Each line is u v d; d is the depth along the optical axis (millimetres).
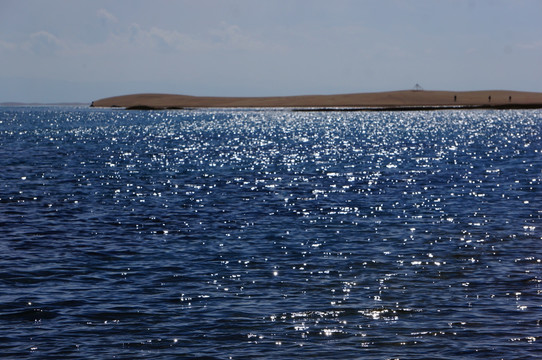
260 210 38531
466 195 44219
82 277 24078
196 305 20859
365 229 32781
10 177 53719
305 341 17875
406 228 32969
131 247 28906
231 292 22219
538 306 20625
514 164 65125
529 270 24812
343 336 18219
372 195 44406
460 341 17812
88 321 19438
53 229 32781
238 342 17828
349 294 21938
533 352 17047
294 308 20531
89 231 32375
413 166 64250
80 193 45281
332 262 26156
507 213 37031
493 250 28047
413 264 25797
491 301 21141
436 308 20484
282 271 24875
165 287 22828
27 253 27609
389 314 19938
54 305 20844
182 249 28547
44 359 16703
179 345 17656
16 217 36000
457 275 24188
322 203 41000
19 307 20625
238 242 29938
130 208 39219
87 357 16859
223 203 41125
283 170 61000
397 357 16797
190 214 37219
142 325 19094
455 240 30062
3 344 17672
